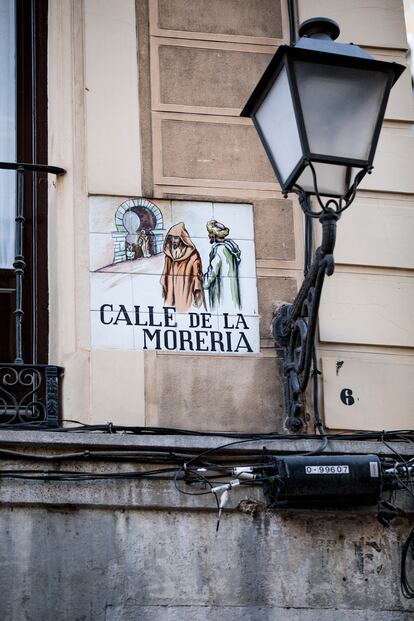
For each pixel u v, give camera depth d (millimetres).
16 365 9602
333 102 9039
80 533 9195
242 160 10445
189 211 10250
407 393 10141
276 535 9422
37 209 10359
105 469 9289
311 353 9500
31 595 9008
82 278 9953
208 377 9914
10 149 10461
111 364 9789
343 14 10961
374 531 9562
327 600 9367
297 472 9227
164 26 10656
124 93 10430
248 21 10789
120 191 10180
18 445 9172
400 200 10641
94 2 10594
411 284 10445
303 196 9164
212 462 9422
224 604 9219
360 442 9625
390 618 9406
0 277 10180
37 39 10695
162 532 9289
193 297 10062
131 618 9086
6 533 9094
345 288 10328
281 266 10281
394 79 9234
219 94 10578
